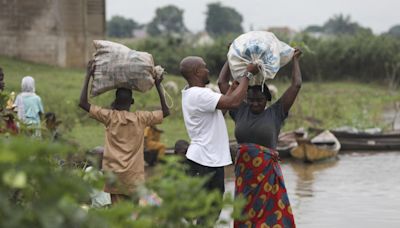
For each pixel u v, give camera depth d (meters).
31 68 59.91
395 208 20.23
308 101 55.06
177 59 90.06
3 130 9.32
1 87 18.44
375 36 100.31
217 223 8.09
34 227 5.48
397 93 77.12
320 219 18.73
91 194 6.74
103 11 68.88
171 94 49.69
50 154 6.45
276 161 13.45
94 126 38.25
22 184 5.34
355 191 23.30
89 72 14.19
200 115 13.41
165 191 6.94
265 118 13.42
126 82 14.05
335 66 96.44
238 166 13.48
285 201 13.36
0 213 5.45
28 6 64.00
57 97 46.16
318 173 27.73
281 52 13.59
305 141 30.69
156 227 7.00
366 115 45.09
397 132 37.81
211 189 13.59
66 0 64.75
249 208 13.32
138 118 14.02
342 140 35.47
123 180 13.70
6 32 63.84
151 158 27.66
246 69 13.24
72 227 5.57
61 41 64.50
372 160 31.77
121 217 6.42
